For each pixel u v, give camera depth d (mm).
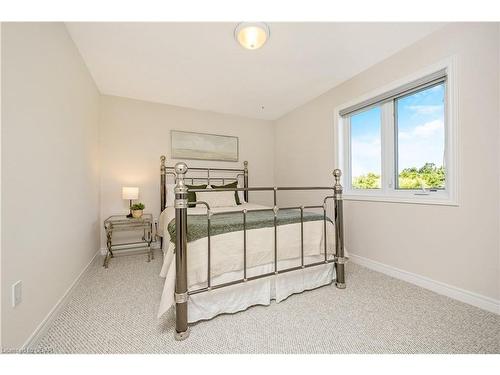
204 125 3564
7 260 964
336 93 2729
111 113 2963
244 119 3887
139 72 2391
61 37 1589
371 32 1784
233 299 1480
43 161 1301
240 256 1497
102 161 2904
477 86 1521
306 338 1227
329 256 1929
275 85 2717
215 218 1788
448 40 1676
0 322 916
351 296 1705
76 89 1905
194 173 3467
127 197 2723
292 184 3590
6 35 990
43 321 1261
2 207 942
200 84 2684
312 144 3150
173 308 1524
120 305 1587
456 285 1641
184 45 1937
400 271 2020
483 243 1500
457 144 1623
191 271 1341
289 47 1979
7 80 989
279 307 1556
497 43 1430
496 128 1438
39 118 1263
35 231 1197
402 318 1403
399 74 2029
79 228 1959
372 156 2416
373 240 2273
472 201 1553
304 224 1810
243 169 3844
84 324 1355
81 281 1992
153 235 3168
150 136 3186
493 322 1347
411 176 2039
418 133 1982
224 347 1162
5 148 966
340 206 1887
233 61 2191
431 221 1799
